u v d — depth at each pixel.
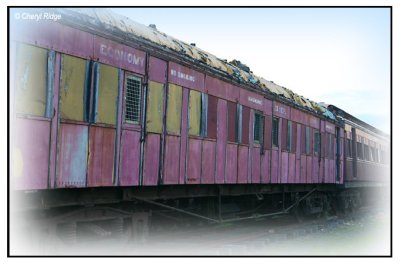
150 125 8.41
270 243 10.91
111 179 7.43
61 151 6.50
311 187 17.28
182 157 9.38
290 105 15.09
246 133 12.13
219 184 11.19
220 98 10.93
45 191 6.57
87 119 6.98
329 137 18.64
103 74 7.32
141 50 8.25
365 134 24.38
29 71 6.05
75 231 7.00
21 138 5.89
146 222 8.67
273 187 14.30
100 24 7.31
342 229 14.70
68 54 6.68
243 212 13.34
